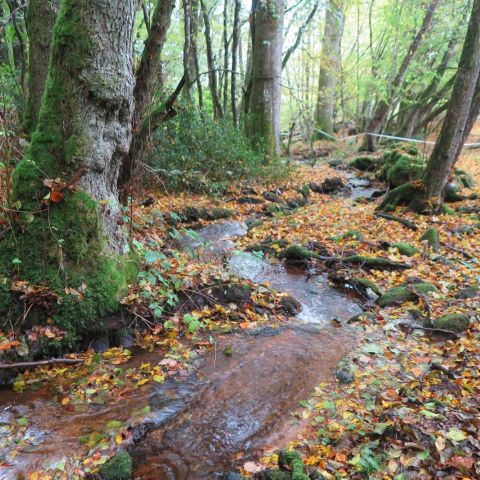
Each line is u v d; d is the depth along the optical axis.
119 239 4.06
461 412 2.80
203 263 5.15
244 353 3.70
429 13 13.90
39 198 3.51
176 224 7.32
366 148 17.47
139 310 3.88
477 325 4.01
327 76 20.38
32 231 3.47
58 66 3.52
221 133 10.05
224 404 3.05
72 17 3.43
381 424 2.70
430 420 2.73
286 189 10.76
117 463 2.39
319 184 11.82
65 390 3.10
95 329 3.61
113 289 3.73
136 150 5.37
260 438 2.76
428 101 18.00
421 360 3.59
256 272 5.76
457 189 9.74
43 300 3.39
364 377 3.36
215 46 19.64
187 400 3.06
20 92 7.53
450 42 15.62
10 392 3.07
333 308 4.90
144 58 5.14
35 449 2.54
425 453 2.44
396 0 15.05
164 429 2.79
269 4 11.31
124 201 5.45
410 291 4.86
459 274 5.36
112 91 3.60
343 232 7.20
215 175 9.89
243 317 4.33
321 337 4.07
